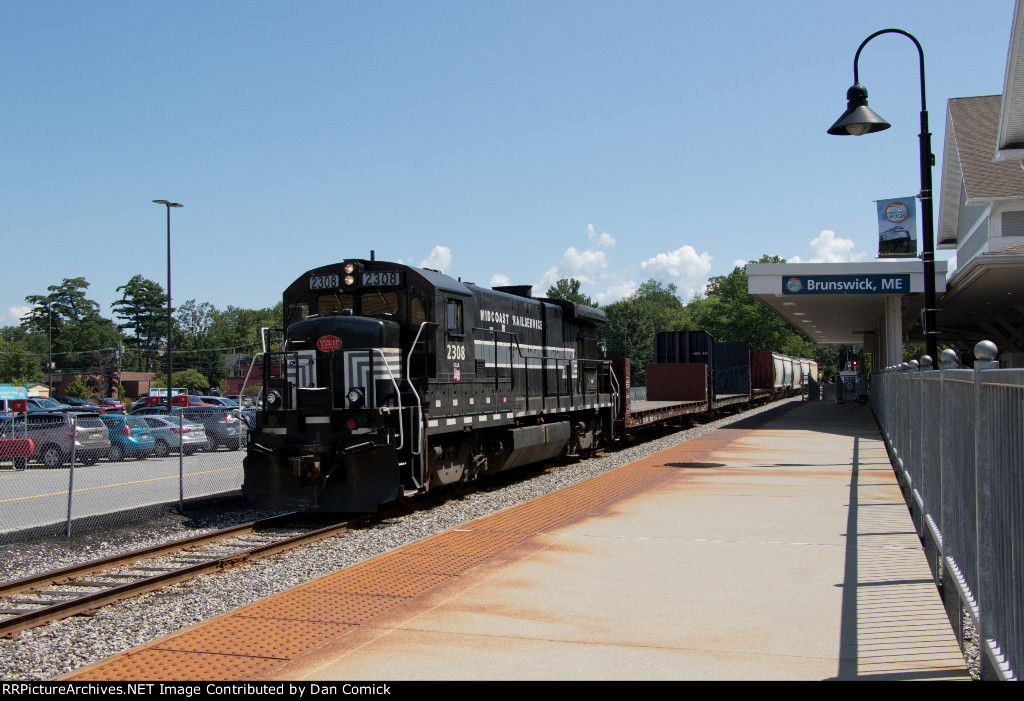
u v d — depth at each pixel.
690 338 33.00
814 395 53.44
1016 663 4.02
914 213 22.86
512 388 15.34
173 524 12.35
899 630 5.78
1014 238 25.92
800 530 9.52
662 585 7.14
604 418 21.30
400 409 11.31
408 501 12.91
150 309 131.88
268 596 7.41
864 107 13.78
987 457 4.64
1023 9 14.30
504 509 11.40
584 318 19.62
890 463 16.27
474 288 14.31
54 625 6.97
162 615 7.12
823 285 27.28
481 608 6.52
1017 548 4.00
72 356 119.12
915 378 10.34
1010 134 15.72
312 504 11.43
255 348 129.25
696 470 15.64
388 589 7.21
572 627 5.99
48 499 13.79
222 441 22.61
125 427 19.97
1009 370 4.02
